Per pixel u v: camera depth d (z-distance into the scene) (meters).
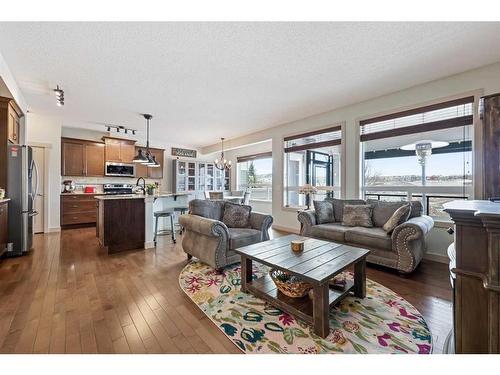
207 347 1.48
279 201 5.50
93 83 3.20
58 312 1.86
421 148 3.45
